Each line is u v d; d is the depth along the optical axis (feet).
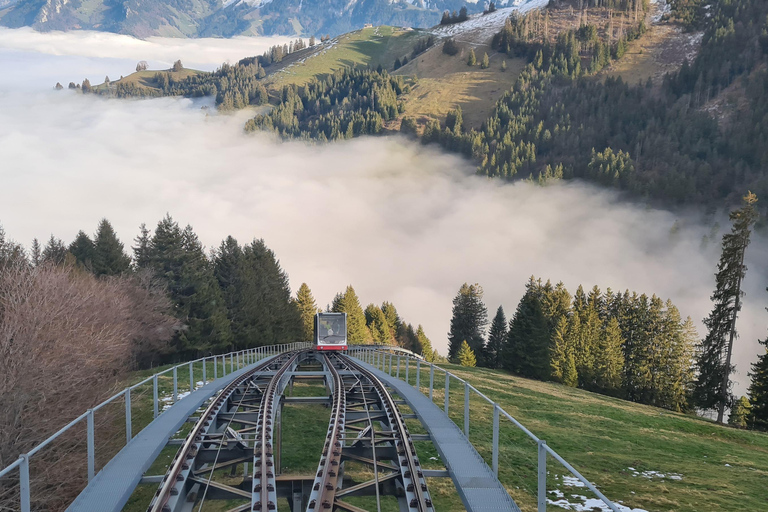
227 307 241.76
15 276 88.07
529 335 249.34
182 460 40.24
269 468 38.68
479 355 401.90
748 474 83.15
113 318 128.26
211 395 71.56
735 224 173.06
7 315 74.43
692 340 241.14
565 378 232.32
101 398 80.38
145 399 105.60
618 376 233.76
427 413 58.80
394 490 39.45
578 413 130.00
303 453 85.05
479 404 127.44
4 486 65.00
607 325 276.82
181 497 36.96
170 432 49.70
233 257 251.80
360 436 49.75
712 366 175.63
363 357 165.89
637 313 261.85
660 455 94.22
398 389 75.25
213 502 61.46
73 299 96.63
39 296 82.23
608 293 294.87
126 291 159.12
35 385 70.59
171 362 205.98
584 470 80.59
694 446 104.78
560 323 252.42
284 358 143.64
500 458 84.53
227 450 45.32
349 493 37.45
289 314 313.32
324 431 97.91
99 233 191.72
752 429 150.71
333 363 123.13
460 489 36.76
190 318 202.80
